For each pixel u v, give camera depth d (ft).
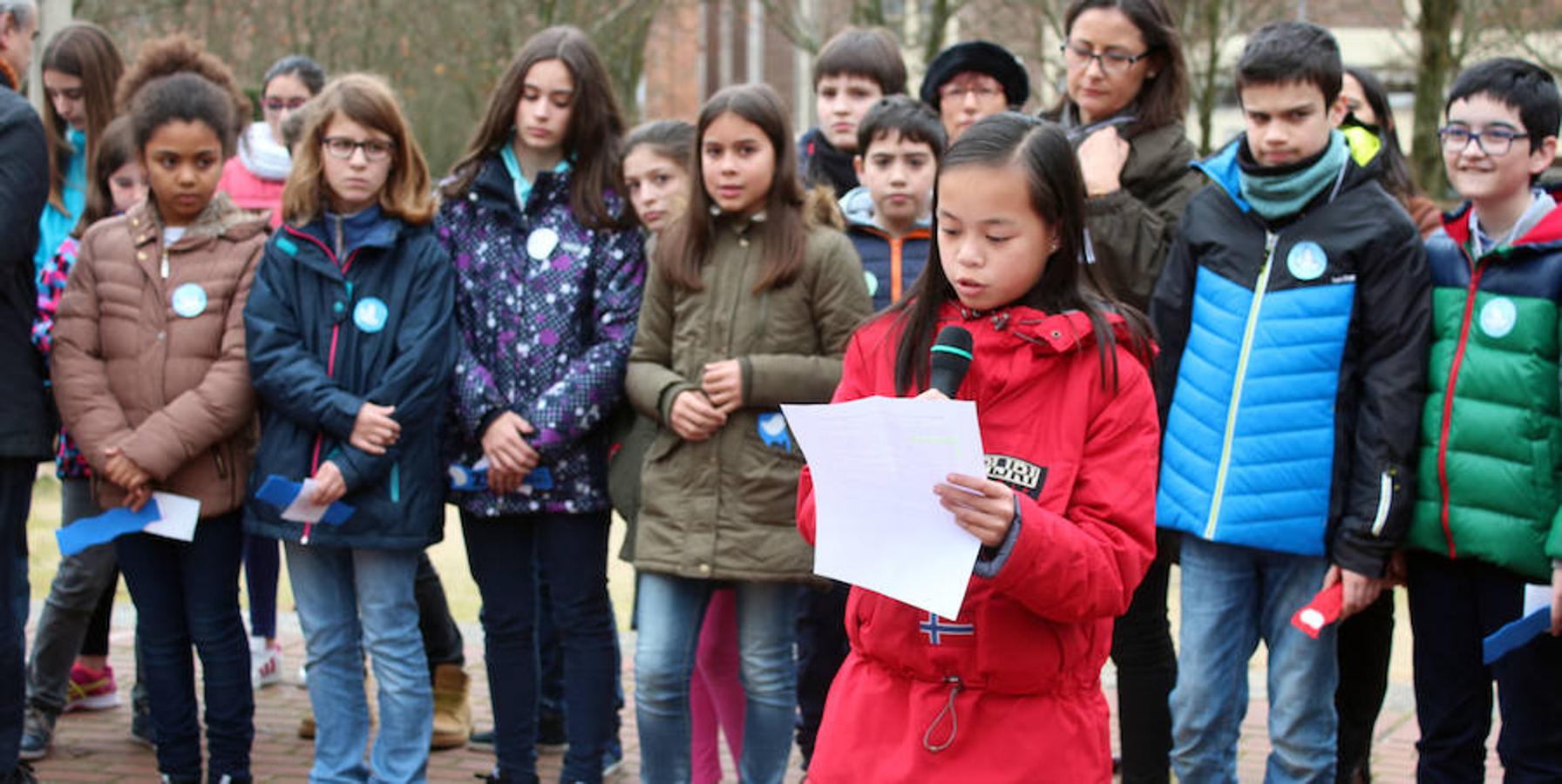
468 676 16.46
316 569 12.77
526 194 13.61
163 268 13.11
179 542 13.11
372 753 12.98
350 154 12.55
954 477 6.93
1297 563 11.21
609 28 51.34
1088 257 8.48
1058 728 7.77
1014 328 7.73
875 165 13.39
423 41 50.93
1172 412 11.60
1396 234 11.02
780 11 53.52
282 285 12.67
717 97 12.37
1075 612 7.36
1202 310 11.54
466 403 12.84
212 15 48.93
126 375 12.95
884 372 8.19
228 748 13.03
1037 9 46.42
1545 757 10.82
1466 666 11.19
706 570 11.96
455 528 28.73
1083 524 7.59
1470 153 10.84
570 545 12.97
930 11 48.57
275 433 12.66
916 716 7.82
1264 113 11.09
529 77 13.24
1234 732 11.56
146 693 14.43
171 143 12.94
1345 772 13.44
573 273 13.19
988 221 7.48
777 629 12.39
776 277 12.21
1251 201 11.34
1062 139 7.62
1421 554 11.28
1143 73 13.24
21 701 12.39
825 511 7.29
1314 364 11.03
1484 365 10.82
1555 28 43.47
